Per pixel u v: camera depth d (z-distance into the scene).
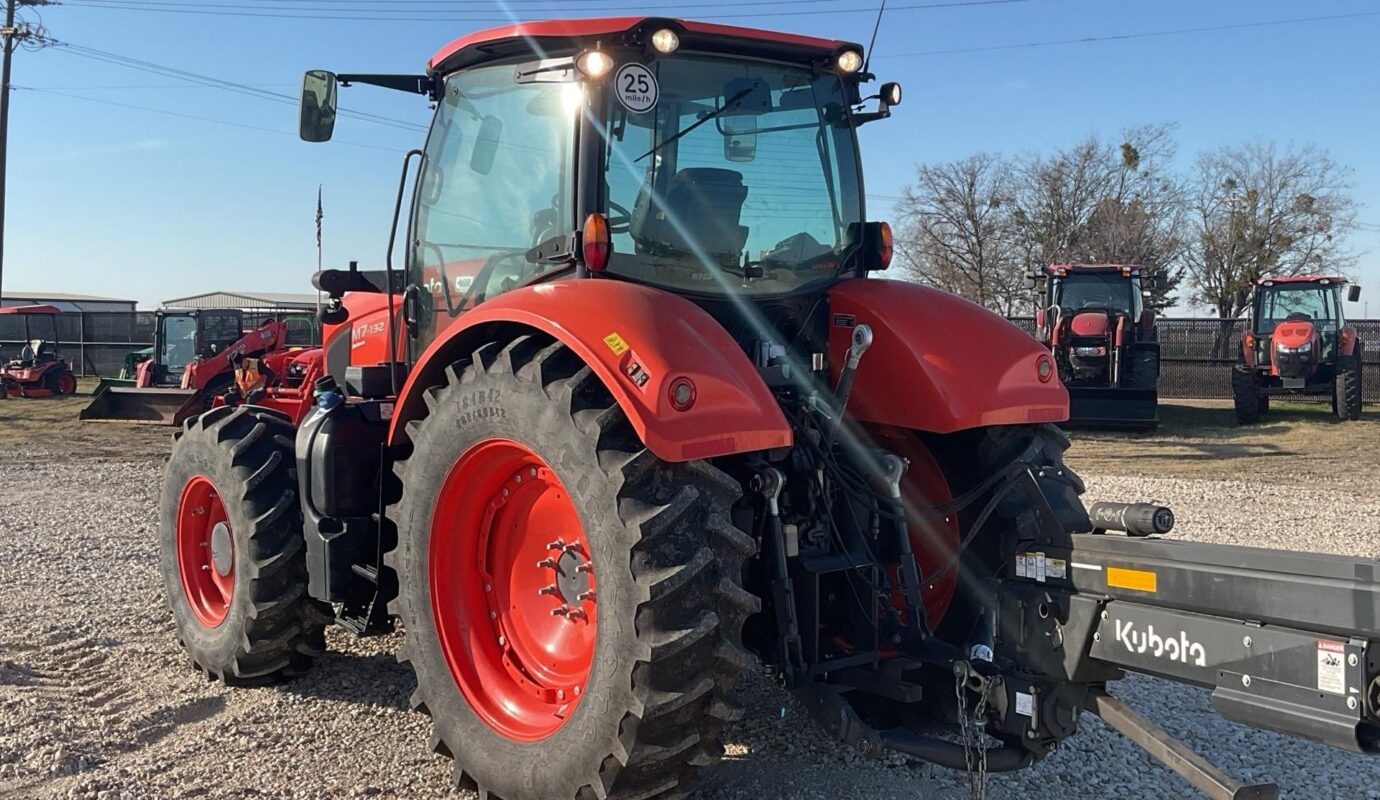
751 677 4.70
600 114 3.54
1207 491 10.88
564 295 3.28
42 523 8.72
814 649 3.38
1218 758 3.96
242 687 4.70
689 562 2.94
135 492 10.61
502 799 3.36
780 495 3.58
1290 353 17.70
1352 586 2.44
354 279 5.29
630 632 2.93
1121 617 2.97
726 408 3.01
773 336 3.91
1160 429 17.25
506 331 3.65
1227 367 24.09
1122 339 16.59
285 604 4.50
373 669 4.93
